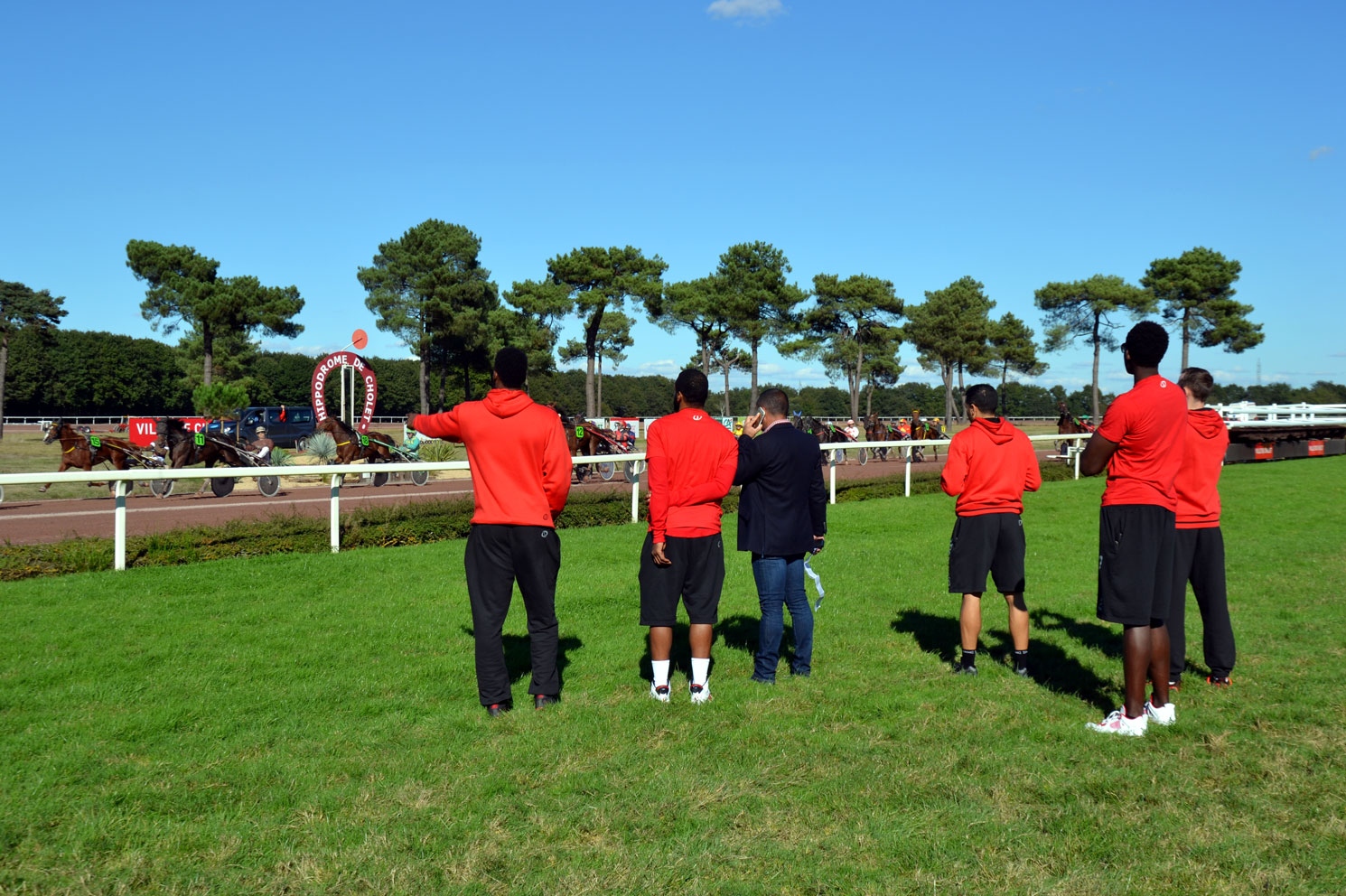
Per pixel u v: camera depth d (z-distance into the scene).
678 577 4.93
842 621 6.90
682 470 4.90
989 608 7.43
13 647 5.63
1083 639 6.45
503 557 4.68
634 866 3.05
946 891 2.91
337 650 5.79
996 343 73.38
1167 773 3.90
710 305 51.91
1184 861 3.11
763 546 5.21
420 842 3.21
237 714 4.61
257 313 49.88
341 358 20.41
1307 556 9.75
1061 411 26.05
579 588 7.84
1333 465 21.25
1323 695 5.04
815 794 3.66
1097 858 3.16
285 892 2.89
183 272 50.94
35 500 14.94
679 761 4.00
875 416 29.14
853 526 11.87
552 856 3.12
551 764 3.98
